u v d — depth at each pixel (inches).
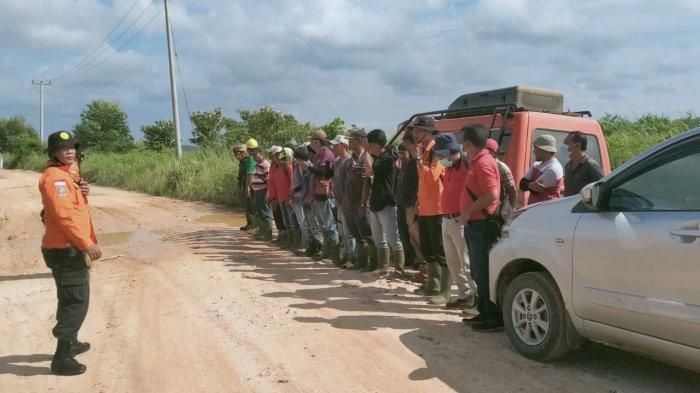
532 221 192.9
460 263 247.3
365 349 202.8
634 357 190.2
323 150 354.3
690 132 157.6
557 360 188.9
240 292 283.9
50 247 187.9
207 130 1210.6
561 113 322.3
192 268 343.0
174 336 221.9
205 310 254.8
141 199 809.5
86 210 195.3
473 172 215.2
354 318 238.5
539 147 246.4
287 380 178.9
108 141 2583.7
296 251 387.2
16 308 268.8
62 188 184.9
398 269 311.0
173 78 1087.6
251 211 479.5
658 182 159.0
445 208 239.6
